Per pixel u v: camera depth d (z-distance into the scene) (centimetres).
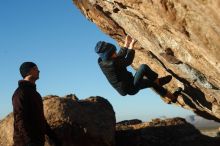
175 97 802
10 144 902
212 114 999
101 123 944
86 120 920
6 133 930
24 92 647
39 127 659
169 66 856
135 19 723
